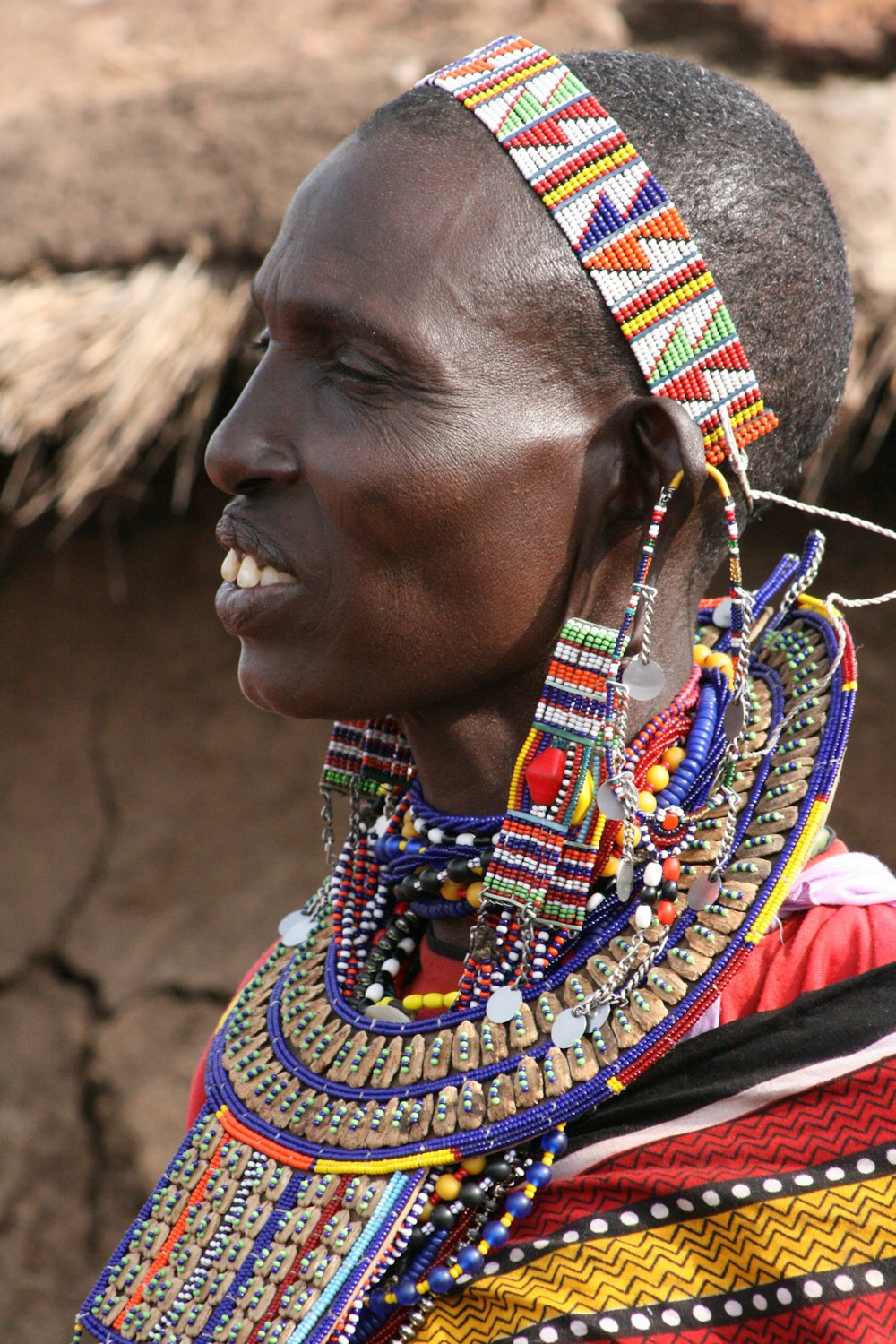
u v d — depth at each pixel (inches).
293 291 157.2
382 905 189.2
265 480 161.9
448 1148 157.0
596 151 157.0
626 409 158.4
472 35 520.1
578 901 160.9
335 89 463.8
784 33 472.4
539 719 157.1
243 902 531.2
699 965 159.5
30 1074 530.0
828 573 470.6
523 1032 159.9
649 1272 150.3
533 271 154.1
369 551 155.3
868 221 404.5
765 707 178.7
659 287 157.0
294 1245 161.2
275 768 538.3
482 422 153.3
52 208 478.6
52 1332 507.8
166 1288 168.9
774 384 170.1
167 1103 517.7
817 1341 144.9
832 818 469.7
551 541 158.7
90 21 606.9
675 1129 156.6
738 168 164.4
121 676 547.8
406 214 154.3
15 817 548.7
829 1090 154.1
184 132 470.6
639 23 517.0
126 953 534.6
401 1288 156.1
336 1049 172.4
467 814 176.4
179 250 472.7
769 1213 149.6
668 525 166.7
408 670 160.9
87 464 465.1
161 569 545.0
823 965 164.6
